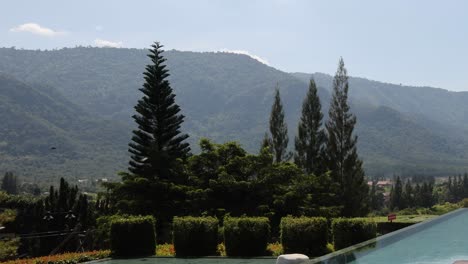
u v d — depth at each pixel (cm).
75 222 4241
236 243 1305
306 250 1273
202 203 2267
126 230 1359
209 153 2519
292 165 2417
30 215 4334
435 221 1669
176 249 1353
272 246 1424
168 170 2680
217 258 1280
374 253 1027
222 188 2272
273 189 2319
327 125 3534
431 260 1031
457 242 1291
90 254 1341
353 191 3369
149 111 2983
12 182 11338
